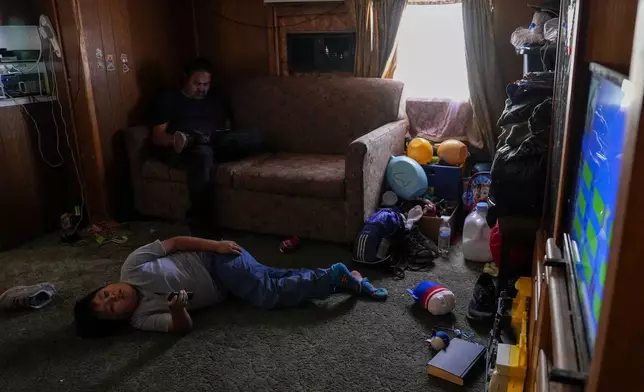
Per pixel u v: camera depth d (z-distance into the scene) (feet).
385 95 10.75
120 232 10.37
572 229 4.12
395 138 10.45
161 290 6.88
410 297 7.57
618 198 1.99
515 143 6.93
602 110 3.23
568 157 4.44
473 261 8.80
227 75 13.16
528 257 6.80
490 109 10.82
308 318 7.10
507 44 10.53
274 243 9.70
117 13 10.78
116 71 10.88
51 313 7.39
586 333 2.93
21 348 6.56
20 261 9.14
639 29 1.91
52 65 10.16
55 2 9.77
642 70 1.78
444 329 6.71
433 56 11.40
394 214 8.89
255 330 6.83
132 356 6.34
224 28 12.82
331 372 5.94
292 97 11.43
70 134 10.52
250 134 10.94
